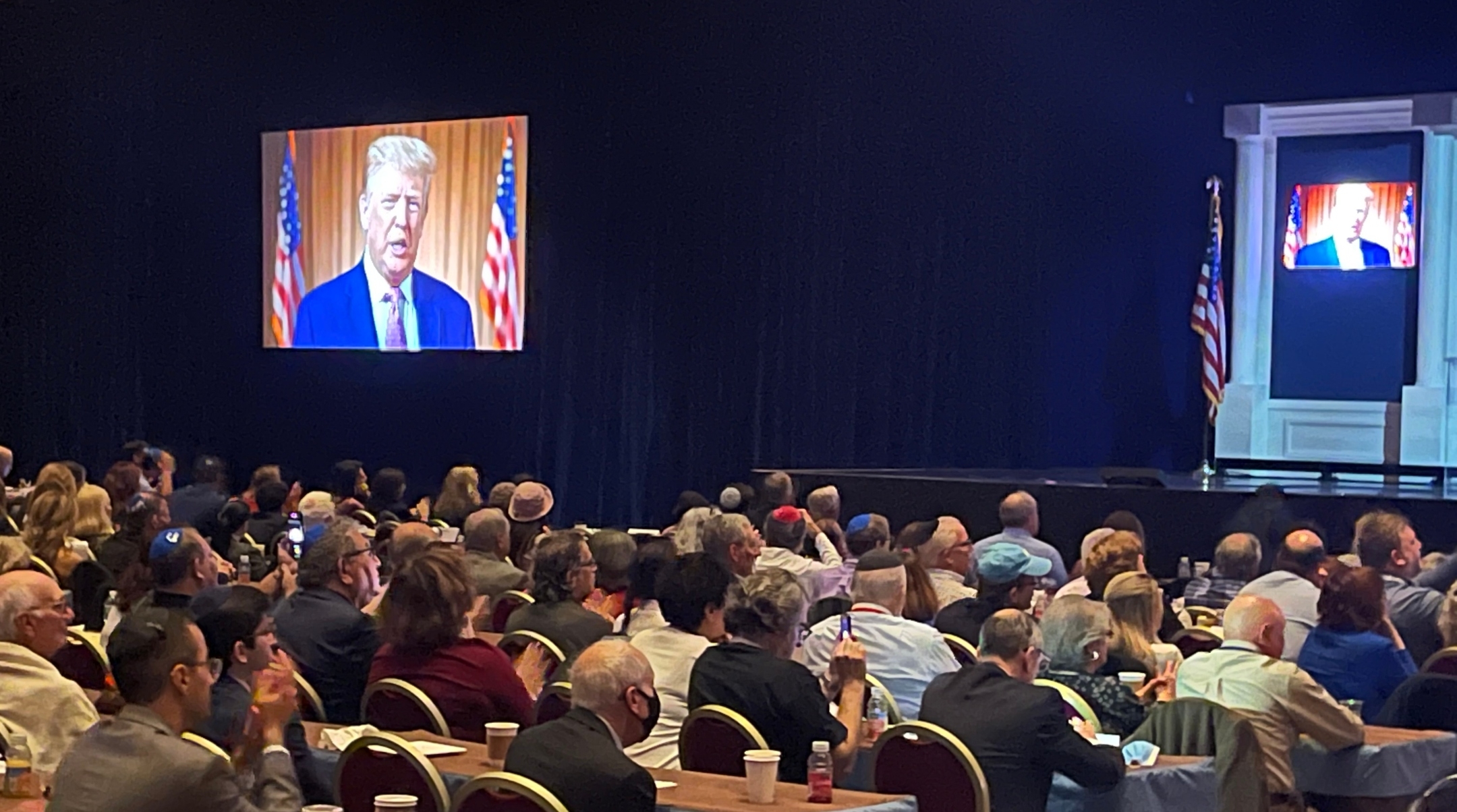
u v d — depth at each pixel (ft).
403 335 51.98
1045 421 44.70
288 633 17.31
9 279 60.70
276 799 11.69
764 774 12.96
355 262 52.70
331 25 53.26
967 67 45.09
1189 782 14.98
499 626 22.63
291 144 53.78
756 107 47.62
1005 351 45.06
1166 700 16.47
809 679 14.51
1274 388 44.62
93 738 11.09
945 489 38.11
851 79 46.42
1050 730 14.08
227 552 27.66
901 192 46.01
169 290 57.31
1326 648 18.42
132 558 20.11
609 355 49.96
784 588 14.82
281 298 54.13
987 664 14.71
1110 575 21.02
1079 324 44.34
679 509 31.48
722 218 48.24
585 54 49.73
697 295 48.70
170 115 56.80
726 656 14.69
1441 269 42.68
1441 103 41.34
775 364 47.78
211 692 12.37
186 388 57.21
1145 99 43.52
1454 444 42.22
